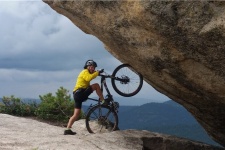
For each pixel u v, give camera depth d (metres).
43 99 19.78
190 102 12.97
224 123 13.45
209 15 8.92
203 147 14.18
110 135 12.62
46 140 11.45
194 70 10.45
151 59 10.99
